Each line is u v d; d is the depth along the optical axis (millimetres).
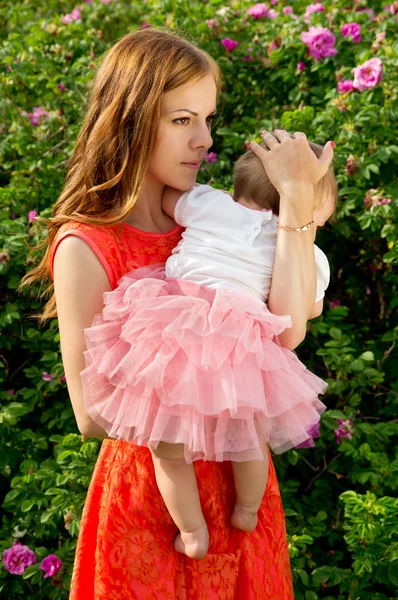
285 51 3797
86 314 1752
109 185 1772
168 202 1913
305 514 3162
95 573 1878
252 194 1918
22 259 3219
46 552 3012
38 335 3297
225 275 1766
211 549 1824
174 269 1813
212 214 1847
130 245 1837
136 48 1777
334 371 3389
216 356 1649
